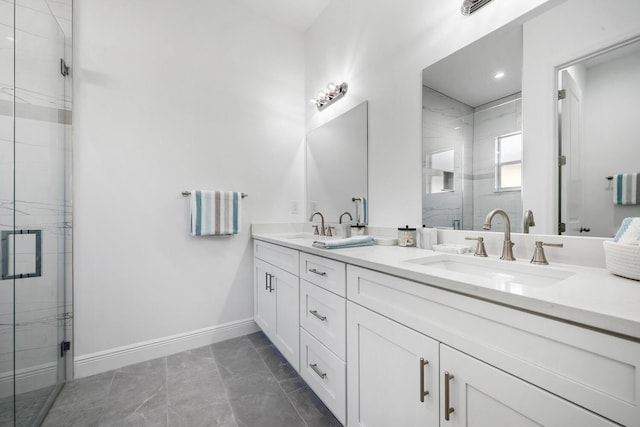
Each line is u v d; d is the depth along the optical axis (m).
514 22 1.15
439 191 1.44
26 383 1.27
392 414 0.95
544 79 1.05
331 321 1.28
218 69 2.22
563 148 1.00
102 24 1.80
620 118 0.87
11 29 1.24
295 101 2.59
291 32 2.58
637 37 0.84
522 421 0.61
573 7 0.98
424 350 0.83
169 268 2.01
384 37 1.77
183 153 2.06
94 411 1.41
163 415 1.38
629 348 0.47
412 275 0.86
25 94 1.31
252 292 2.35
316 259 1.40
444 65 1.41
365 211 1.91
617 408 0.48
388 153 1.74
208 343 2.14
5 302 1.15
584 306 0.53
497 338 0.66
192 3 2.12
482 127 1.25
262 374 1.74
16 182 1.24
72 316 1.68
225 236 2.23
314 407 1.44
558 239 1.01
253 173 2.36
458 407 0.74
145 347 1.91
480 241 1.18
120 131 1.85
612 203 0.89
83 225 1.73
